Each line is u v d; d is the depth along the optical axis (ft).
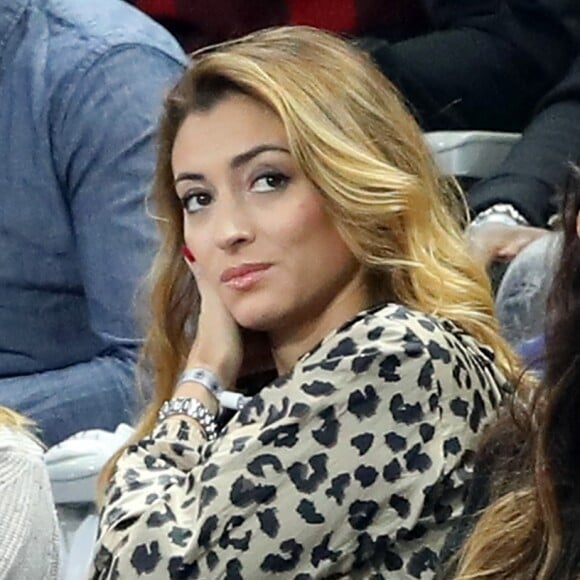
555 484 23.66
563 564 23.30
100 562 27.78
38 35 41.06
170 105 30.40
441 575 25.11
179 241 31.86
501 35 47.11
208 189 29.63
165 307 32.09
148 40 41.29
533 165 41.98
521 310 33.91
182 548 26.94
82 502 34.47
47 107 40.65
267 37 29.84
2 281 41.01
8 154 40.96
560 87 44.19
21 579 31.01
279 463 26.63
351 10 49.16
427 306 28.89
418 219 29.09
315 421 26.71
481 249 37.73
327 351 27.14
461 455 26.68
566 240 24.14
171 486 27.99
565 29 46.80
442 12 48.01
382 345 26.89
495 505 24.34
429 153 29.89
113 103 40.40
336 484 26.53
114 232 40.09
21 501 31.35
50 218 40.86
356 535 26.61
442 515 26.61
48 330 40.96
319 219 29.04
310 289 29.17
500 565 23.91
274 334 29.84
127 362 39.96
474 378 27.27
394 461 26.55
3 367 41.06
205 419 30.35
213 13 49.60
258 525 26.58
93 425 39.60
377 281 29.30
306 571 26.63
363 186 28.71
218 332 30.91
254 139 29.07
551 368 24.04
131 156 40.19
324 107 28.99
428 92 46.60
